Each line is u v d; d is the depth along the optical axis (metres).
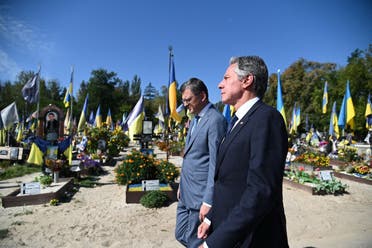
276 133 1.27
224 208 1.43
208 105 2.64
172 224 4.73
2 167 10.16
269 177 1.17
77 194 6.73
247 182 1.23
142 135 11.10
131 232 4.35
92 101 62.81
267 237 1.33
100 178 8.87
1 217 4.98
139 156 7.45
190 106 2.67
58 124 10.74
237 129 1.45
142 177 7.06
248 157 1.35
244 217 1.13
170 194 6.11
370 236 4.04
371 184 9.06
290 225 4.79
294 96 40.66
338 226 4.75
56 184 7.17
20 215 5.09
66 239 4.04
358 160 14.28
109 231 4.38
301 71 41.62
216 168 1.57
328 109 34.50
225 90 1.62
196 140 2.50
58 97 61.06
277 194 1.18
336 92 33.62
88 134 12.81
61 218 4.98
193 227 2.46
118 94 67.56
